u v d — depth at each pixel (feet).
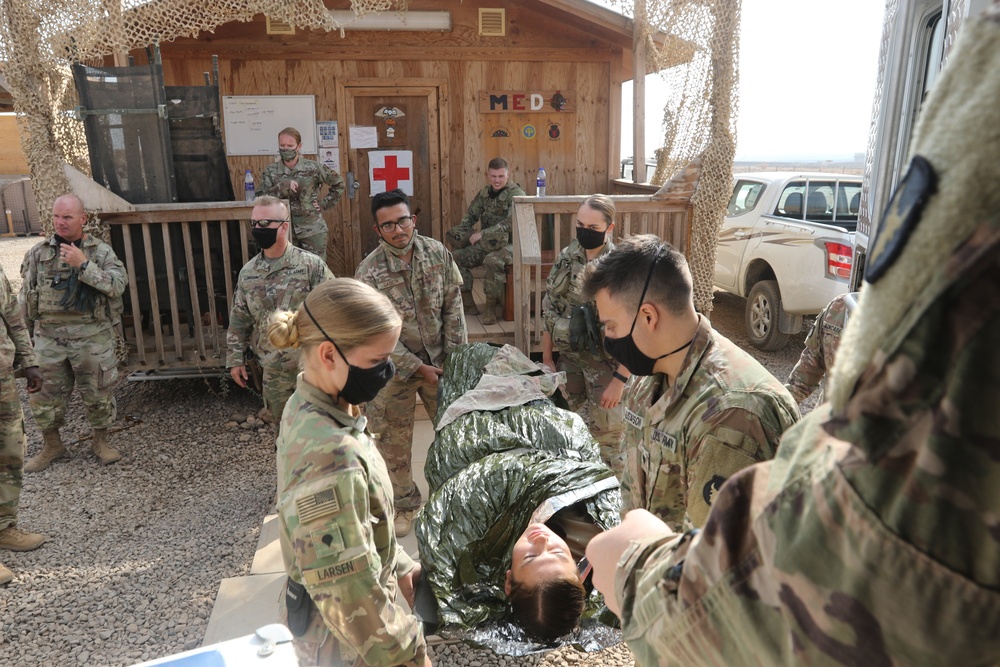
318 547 5.05
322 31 25.46
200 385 21.85
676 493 5.86
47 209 17.69
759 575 1.98
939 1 8.73
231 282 19.06
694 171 18.95
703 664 2.27
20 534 13.00
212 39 25.04
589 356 12.76
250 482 15.66
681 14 19.26
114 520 14.08
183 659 4.10
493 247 22.85
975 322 1.42
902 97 9.84
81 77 18.11
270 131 25.91
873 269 1.66
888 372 1.59
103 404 16.47
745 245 24.88
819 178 23.81
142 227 18.58
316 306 5.36
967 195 1.41
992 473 1.46
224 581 11.21
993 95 1.41
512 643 8.30
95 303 16.03
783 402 5.23
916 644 1.62
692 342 5.61
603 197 12.64
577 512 10.19
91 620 10.91
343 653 5.62
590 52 26.96
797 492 1.90
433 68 26.40
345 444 5.23
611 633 8.34
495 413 11.61
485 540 9.52
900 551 1.58
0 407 12.49
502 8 25.99
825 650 1.77
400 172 26.81
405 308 12.50
